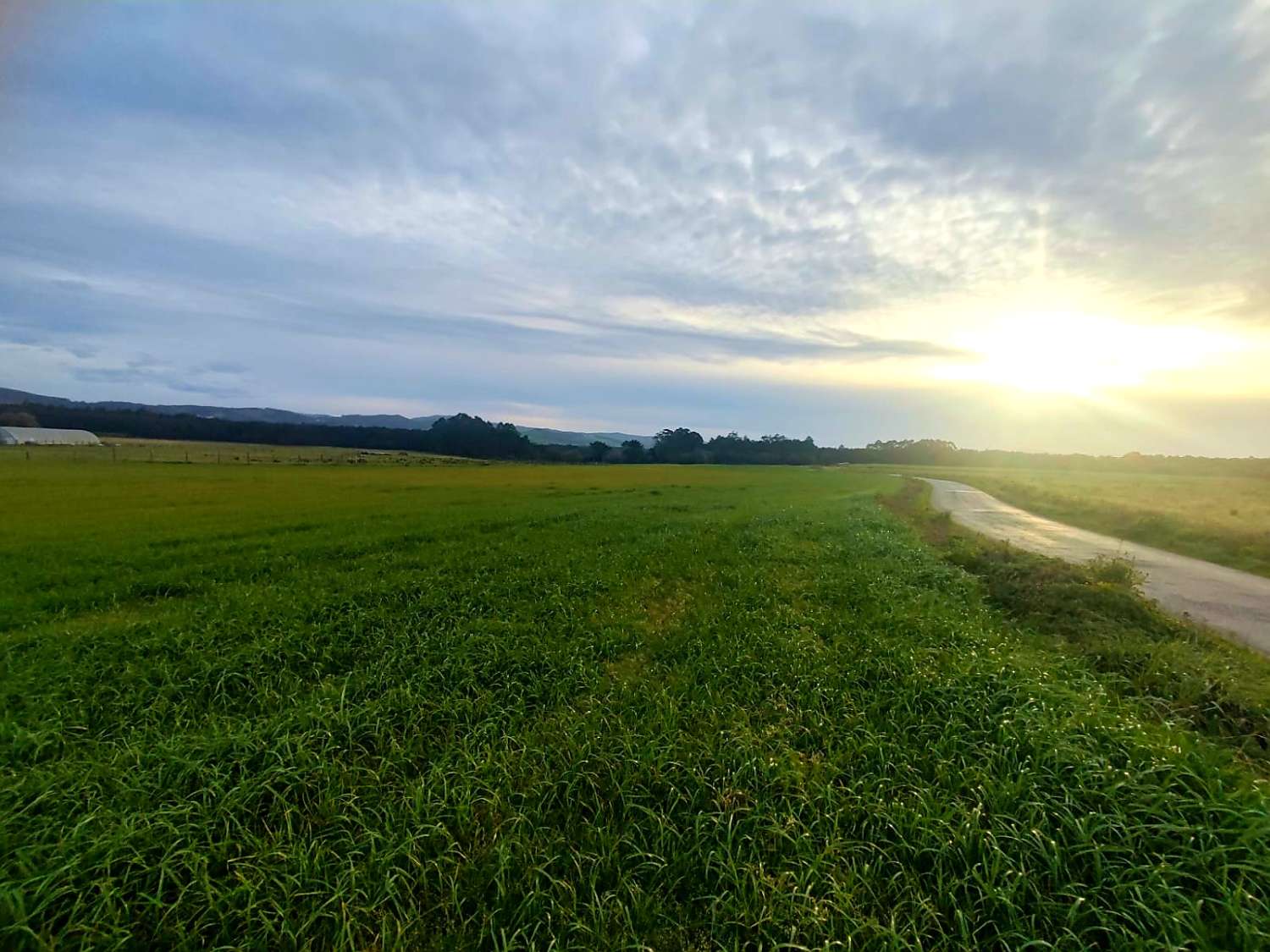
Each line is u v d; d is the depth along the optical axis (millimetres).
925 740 6031
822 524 24016
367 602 11492
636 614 10727
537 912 3934
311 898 4004
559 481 53344
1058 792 4953
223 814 4824
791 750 5703
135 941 3725
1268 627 11023
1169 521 24156
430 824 4680
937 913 3908
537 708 6988
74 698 7051
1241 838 4109
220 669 7941
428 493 37250
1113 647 8586
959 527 25609
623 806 4992
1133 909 3811
